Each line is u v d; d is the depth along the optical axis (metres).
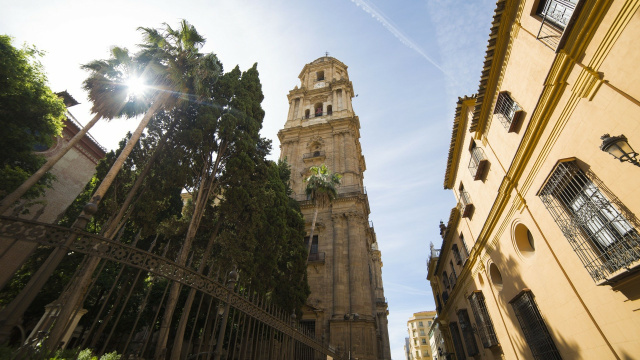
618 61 5.66
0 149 12.27
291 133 39.12
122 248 4.40
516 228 10.17
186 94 16.03
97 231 17.89
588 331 7.09
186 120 17.30
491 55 10.28
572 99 6.90
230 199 15.48
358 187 31.83
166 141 17.27
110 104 15.13
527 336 10.06
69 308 3.98
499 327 12.56
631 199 5.52
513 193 9.92
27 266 14.65
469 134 13.82
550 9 7.54
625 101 5.53
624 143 5.45
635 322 5.79
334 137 36.75
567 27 6.50
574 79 6.77
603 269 6.12
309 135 38.59
